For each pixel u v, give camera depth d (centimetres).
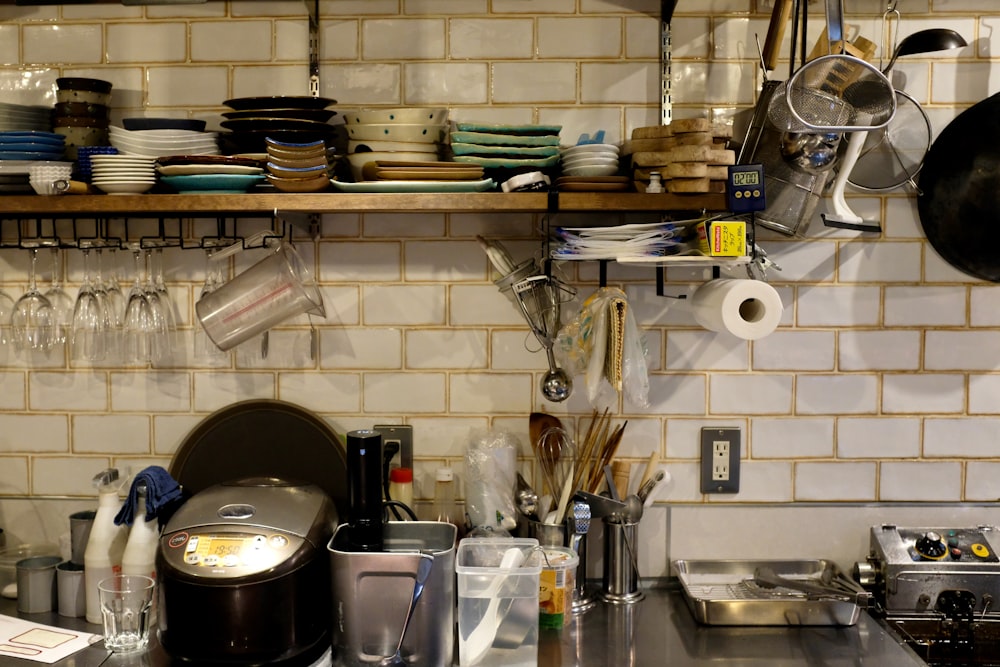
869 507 218
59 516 220
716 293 192
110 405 218
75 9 216
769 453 218
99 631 192
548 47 215
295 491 186
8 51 217
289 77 216
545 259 206
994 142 214
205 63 216
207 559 167
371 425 217
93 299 203
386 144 196
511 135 197
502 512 203
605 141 216
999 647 203
